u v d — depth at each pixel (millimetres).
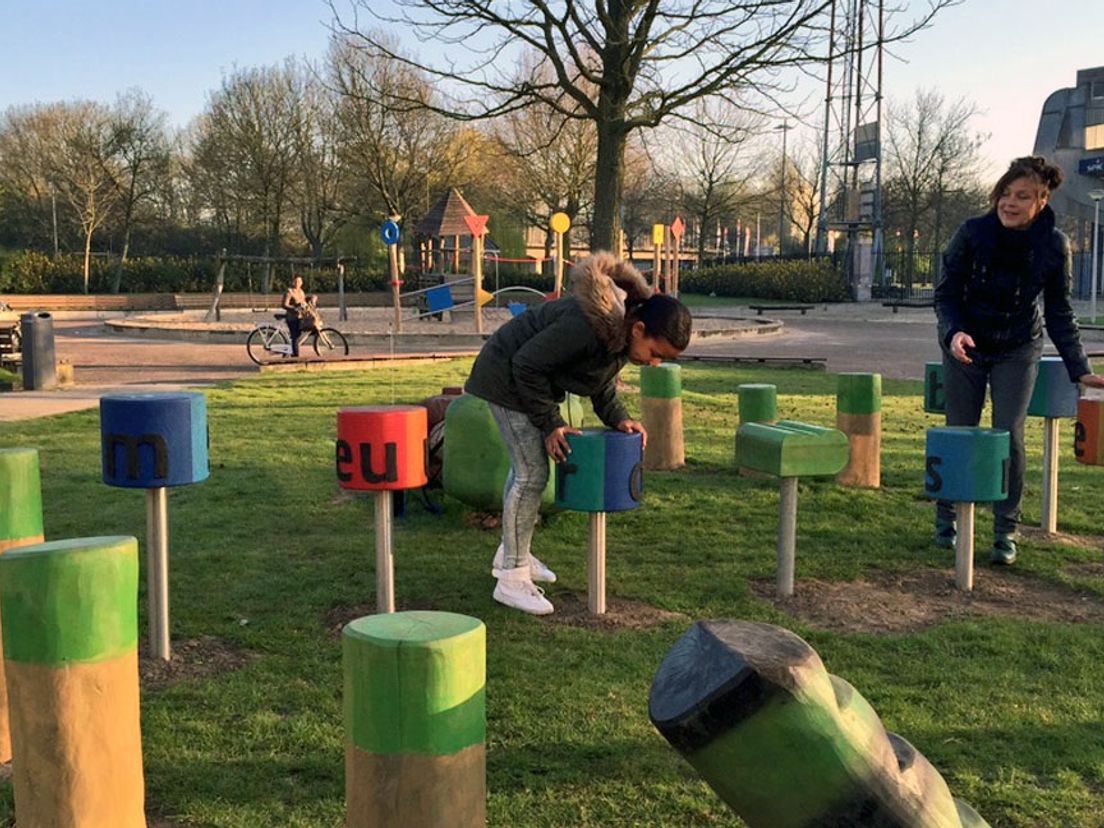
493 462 6180
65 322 36438
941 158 54000
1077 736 3441
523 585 4820
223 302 46938
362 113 46906
